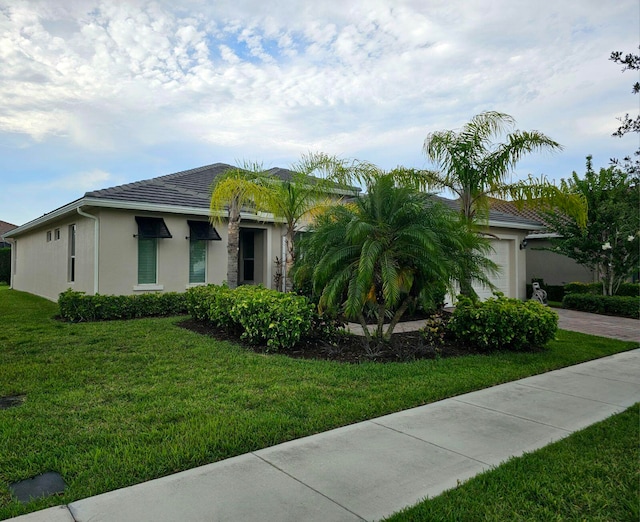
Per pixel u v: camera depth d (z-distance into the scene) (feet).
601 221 49.32
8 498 10.48
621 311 48.11
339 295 25.71
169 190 44.70
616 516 9.96
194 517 9.67
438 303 40.42
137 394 17.63
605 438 14.30
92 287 39.50
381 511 10.04
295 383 19.49
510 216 62.18
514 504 10.36
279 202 36.37
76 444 13.21
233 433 13.98
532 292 62.23
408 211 24.99
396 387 19.33
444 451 13.28
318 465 12.23
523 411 17.03
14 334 29.19
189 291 36.04
